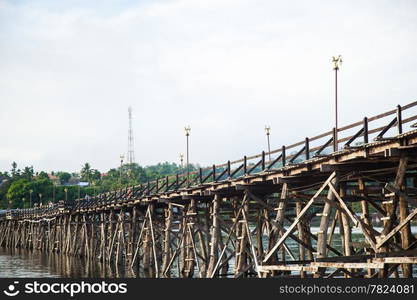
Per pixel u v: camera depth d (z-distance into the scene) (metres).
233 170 34.59
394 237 27.77
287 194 28.59
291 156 27.81
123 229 55.94
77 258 70.31
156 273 45.12
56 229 85.62
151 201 47.59
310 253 29.25
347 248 26.95
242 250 32.91
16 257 75.81
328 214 24.59
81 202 74.50
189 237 44.25
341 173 25.34
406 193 22.83
